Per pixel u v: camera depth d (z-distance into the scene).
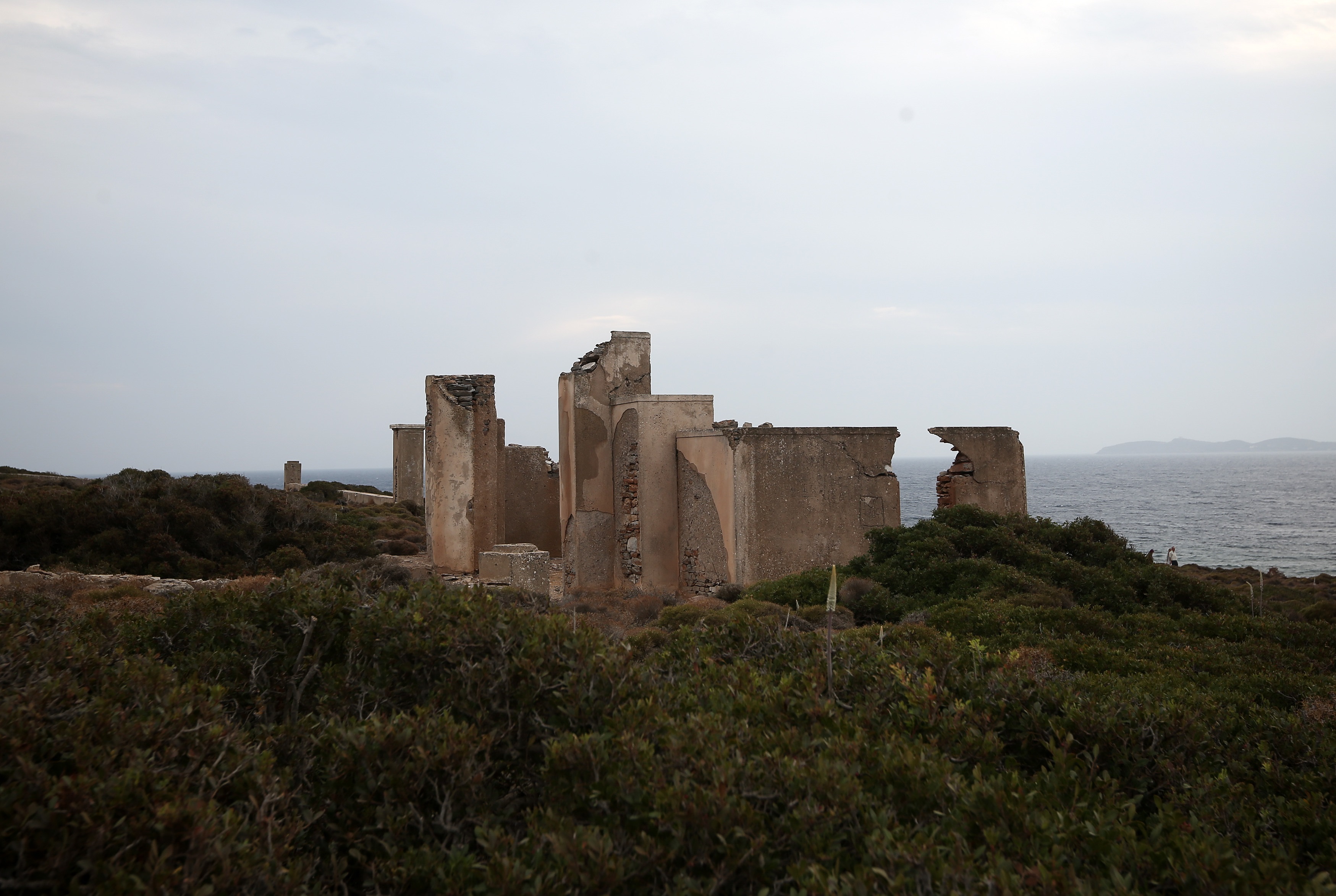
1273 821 4.88
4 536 21.39
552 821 3.96
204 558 23.42
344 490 46.06
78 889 3.26
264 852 3.64
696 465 21.23
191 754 4.24
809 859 3.68
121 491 24.64
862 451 20.50
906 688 6.09
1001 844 3.91
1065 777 4.86
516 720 5.21
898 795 4.41
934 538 17.02
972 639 7.91
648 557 21.64
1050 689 6.19
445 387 25.36
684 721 5.20
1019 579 14.92
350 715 5.56
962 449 22.64
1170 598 15.30
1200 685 9.23
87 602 15.39
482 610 6.19
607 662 5.54
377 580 7.91
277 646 6.52
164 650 6.84
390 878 3.79
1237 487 150.75
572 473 22.97
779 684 6.20
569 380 23.31
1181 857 3.88
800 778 4.20
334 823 4.26
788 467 19.73
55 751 4.15
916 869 3.54
